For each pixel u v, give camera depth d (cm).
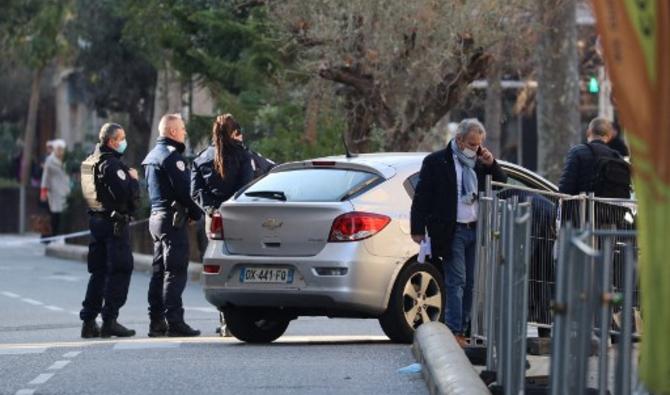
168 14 7556
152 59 8225
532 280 3628
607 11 1784
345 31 6438
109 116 11500
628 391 2112
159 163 4312
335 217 3900
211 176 4325
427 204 3756
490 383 3047
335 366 3444
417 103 6581
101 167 4291
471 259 3797
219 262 4019
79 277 7344
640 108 1791
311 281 3891
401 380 3209
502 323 2836
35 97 13400
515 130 12269
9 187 12644
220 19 6881
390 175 4006
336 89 6706
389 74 6488
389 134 6575
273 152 6619
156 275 4400
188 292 6319
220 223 4053
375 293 3906
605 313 2120
